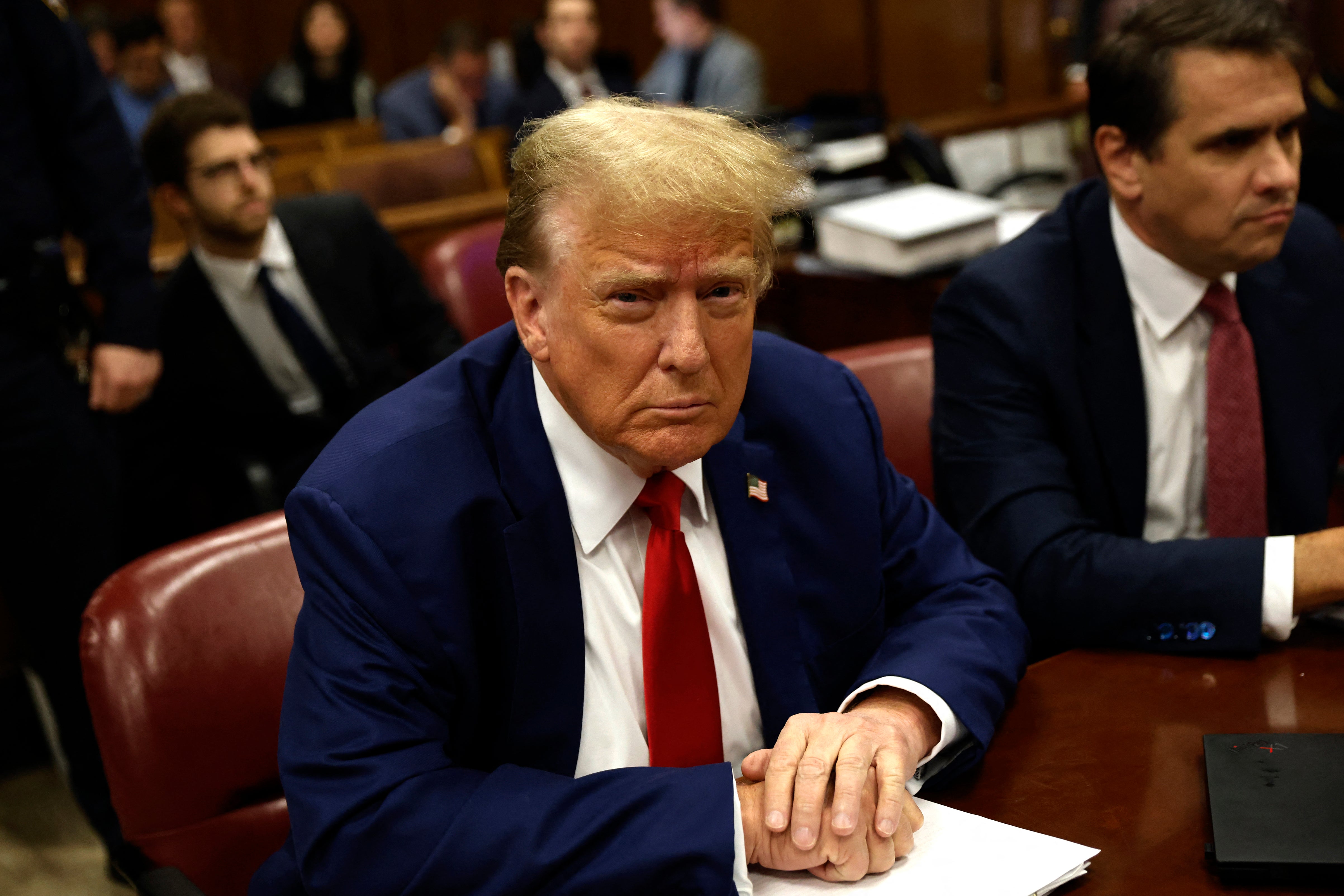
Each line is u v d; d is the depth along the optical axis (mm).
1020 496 1396
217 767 1166
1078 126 5156
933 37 6918
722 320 912
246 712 1183
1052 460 1438
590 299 900
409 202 4039
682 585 1057
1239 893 840
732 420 949
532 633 1029
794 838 889
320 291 2738
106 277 2195
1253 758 958
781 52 7578
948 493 1518
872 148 3828
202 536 1221
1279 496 1516
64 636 2186
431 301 2877
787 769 931
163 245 3893
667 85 6859
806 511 1159
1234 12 1329
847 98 5305
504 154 4242
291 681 991
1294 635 1223
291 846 1043
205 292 2697
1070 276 1523
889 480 1242
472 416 1062
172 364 2703
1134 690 1140
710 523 1127
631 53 9930
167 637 1157
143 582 1173
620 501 1055
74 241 3174
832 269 2973
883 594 1198
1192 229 1402
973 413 1489
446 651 999
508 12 10359
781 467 1163
